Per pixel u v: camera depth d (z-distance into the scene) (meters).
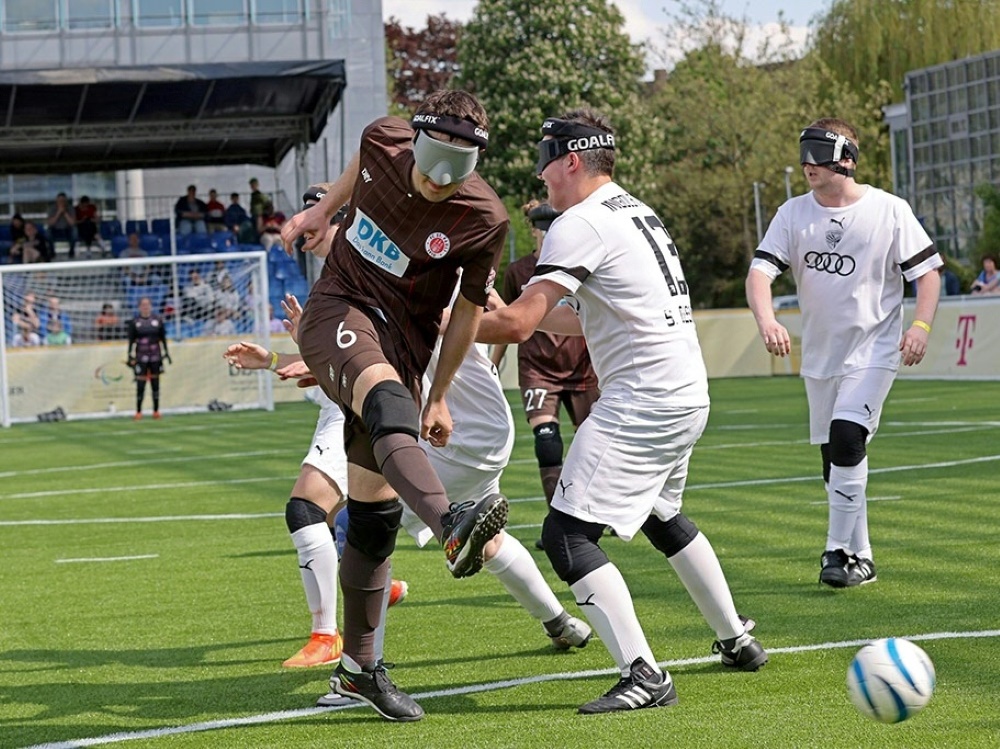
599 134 4.75
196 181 40.91
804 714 4.27
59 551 9.34
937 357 25.31
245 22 33.59
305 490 5.65
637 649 4.53
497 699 4.73
